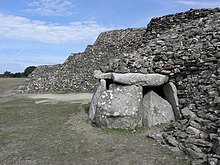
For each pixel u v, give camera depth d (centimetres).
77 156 778
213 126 759
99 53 2934
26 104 1820
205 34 1089
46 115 1364
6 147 885
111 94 1055
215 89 898
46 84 2855
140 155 763
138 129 998
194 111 916
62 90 2683
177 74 1061
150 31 1695
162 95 1133
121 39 2967
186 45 1087
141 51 1164
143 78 1066
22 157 789
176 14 1585
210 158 639
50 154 803
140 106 1062
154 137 888
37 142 921
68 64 3031
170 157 734
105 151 807
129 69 1094
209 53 995
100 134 968
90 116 1196
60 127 1102
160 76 1067
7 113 1461
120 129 996
